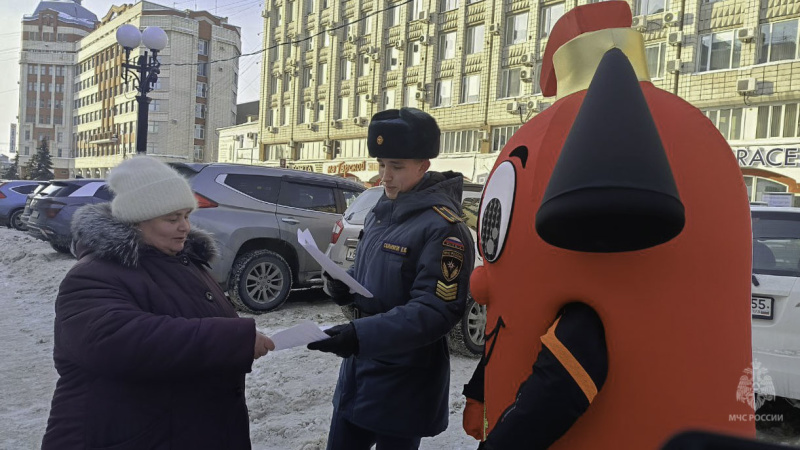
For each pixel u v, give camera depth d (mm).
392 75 30938
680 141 1262
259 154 41906
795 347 3289
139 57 12359
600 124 1103
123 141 69250
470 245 2000
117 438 1528
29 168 73250
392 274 1973
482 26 26609
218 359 1521
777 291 3393
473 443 3451
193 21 61125
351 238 5906
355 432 2174
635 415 1183
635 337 1177
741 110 18484
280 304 6801
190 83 61344
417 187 2109
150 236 1693
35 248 11625
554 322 1284
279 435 3506
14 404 4055
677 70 19516
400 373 1995
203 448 1631
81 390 1556
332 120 34938
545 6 23656
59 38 91312
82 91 84812
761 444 795
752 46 17938
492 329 1489
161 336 1482
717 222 1211
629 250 1125
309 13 37312
